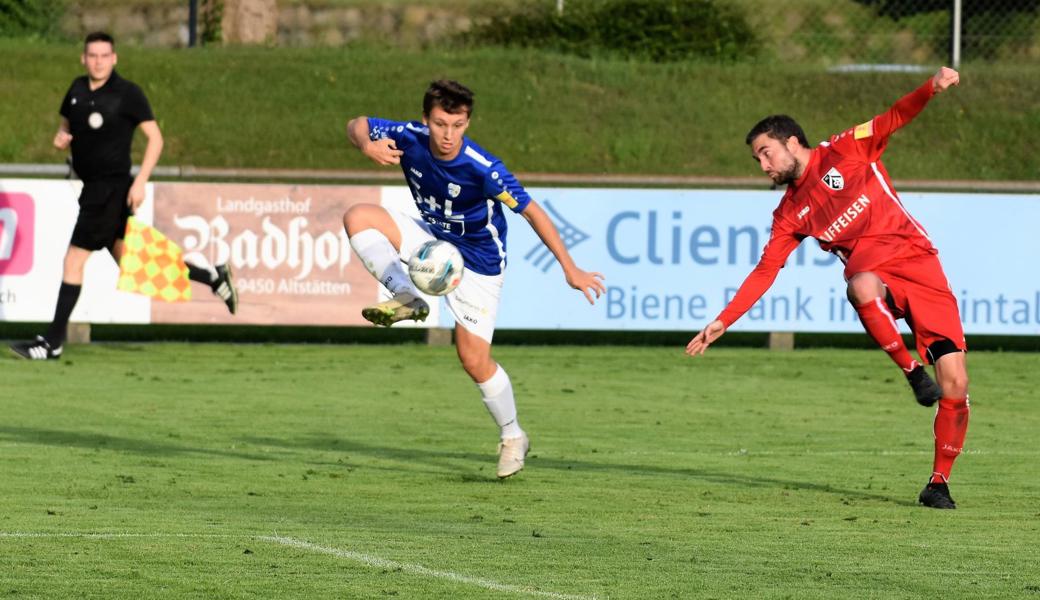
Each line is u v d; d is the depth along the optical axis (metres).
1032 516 26.98
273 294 52.62
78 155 47.75
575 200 53.53
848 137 27.17
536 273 53.66
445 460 33.09
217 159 77.62
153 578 20.45
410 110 82.19
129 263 48.97
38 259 51.53
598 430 38.12
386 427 38.00
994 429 39.47
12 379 45.38
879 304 26.69
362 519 25.52
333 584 20.19
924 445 36.47
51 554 21.97
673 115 82.94
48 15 91.25
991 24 91.19
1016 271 54.66
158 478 29.77
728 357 54.50
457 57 86.81
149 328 59.16
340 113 81.62
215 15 91.38
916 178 79.06
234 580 20.36
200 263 50.06
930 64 91.75
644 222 53.84
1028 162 81.38
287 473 30.73
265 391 44.25
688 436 37.38
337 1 99.88
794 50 93.31
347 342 57.31
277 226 52.56
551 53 87.44
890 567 21.97
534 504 27.45
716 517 26.31
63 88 81.81
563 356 54.16
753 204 54.12
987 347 59.56
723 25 89.69
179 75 83.44
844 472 32.22
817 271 54.69
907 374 26.86
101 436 35.41
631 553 22.70
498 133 80.25
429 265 27.72
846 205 27.16
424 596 19.55
